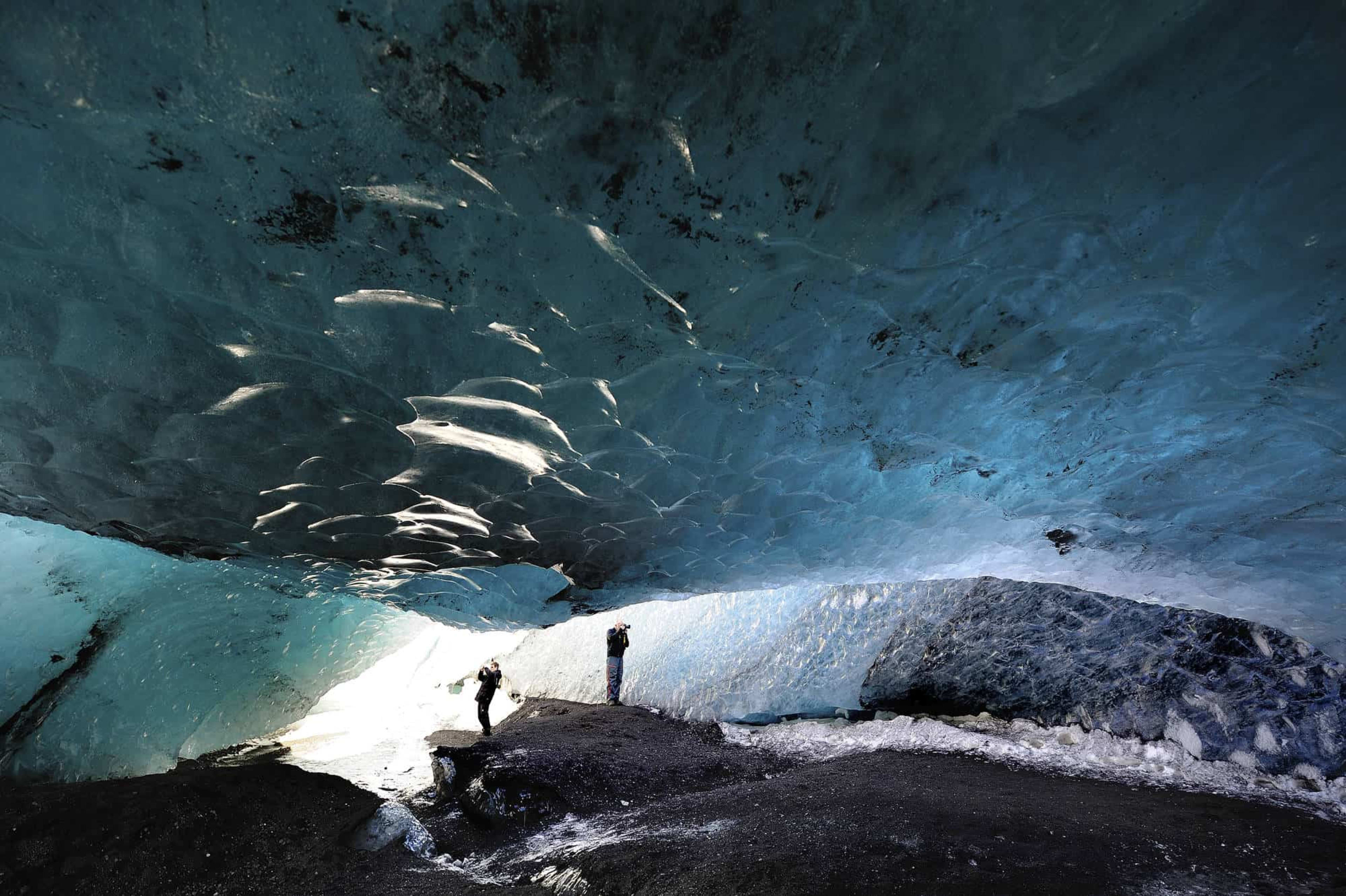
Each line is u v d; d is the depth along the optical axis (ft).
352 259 9.35
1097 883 14.19
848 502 15.64
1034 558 20.74
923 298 10.01
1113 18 7.32
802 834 16.88
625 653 38.70
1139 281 9.54
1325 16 6.94
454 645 44.06
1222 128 7.91
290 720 27.20
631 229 9.28
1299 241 8.75
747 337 10.68
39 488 14.44
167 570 21.98
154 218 8.56
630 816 21.11
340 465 12.58
